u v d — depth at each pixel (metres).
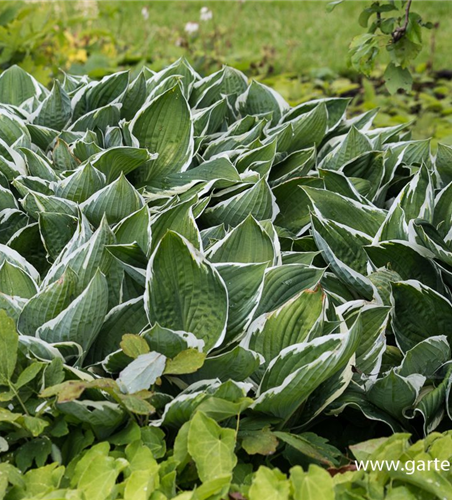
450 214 2.79
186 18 9.36
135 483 1.83
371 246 2.59
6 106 3.10
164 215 2.54
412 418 2.29
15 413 2.03
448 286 2.64
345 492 1.85
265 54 7.39
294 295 2.31
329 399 2.22
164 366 2.03
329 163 3.20
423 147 3.29
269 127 3.39
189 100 3.38
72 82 3.48
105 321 2.29
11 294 2.32
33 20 6.12
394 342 2.61
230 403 1.99
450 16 9.34
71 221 2.58
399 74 3.57
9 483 1.98
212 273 2.15
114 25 9.02
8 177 2.84
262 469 1.82
